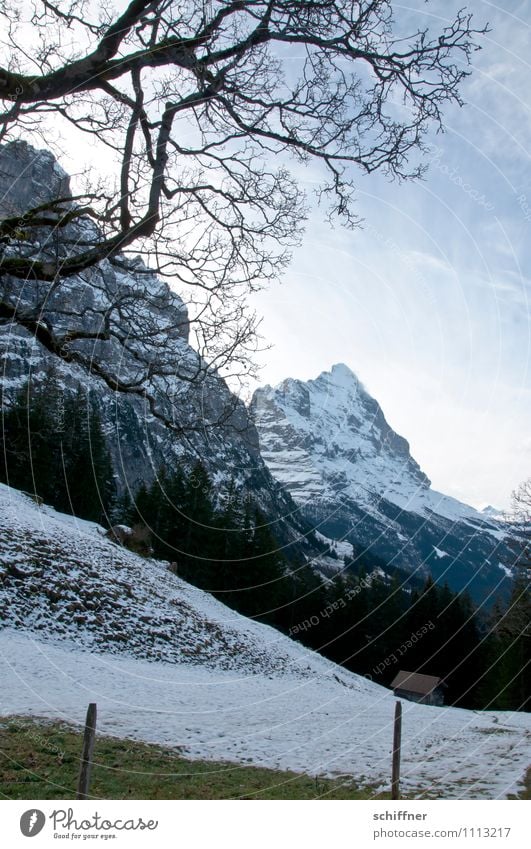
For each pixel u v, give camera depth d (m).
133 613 25.53
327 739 13.86
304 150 6.01
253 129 5.83
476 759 12.08
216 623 31.56
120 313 6.88
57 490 48.69
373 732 15.30
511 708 41.22
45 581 23.52
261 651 31.00
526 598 36.50
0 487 36.75
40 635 19.98
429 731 16.34
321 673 32.91
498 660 45.66
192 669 23.14
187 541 51.47
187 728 13.07
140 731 11.95
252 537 54.66
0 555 23.38
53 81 4.89
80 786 6.41
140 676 18.97
